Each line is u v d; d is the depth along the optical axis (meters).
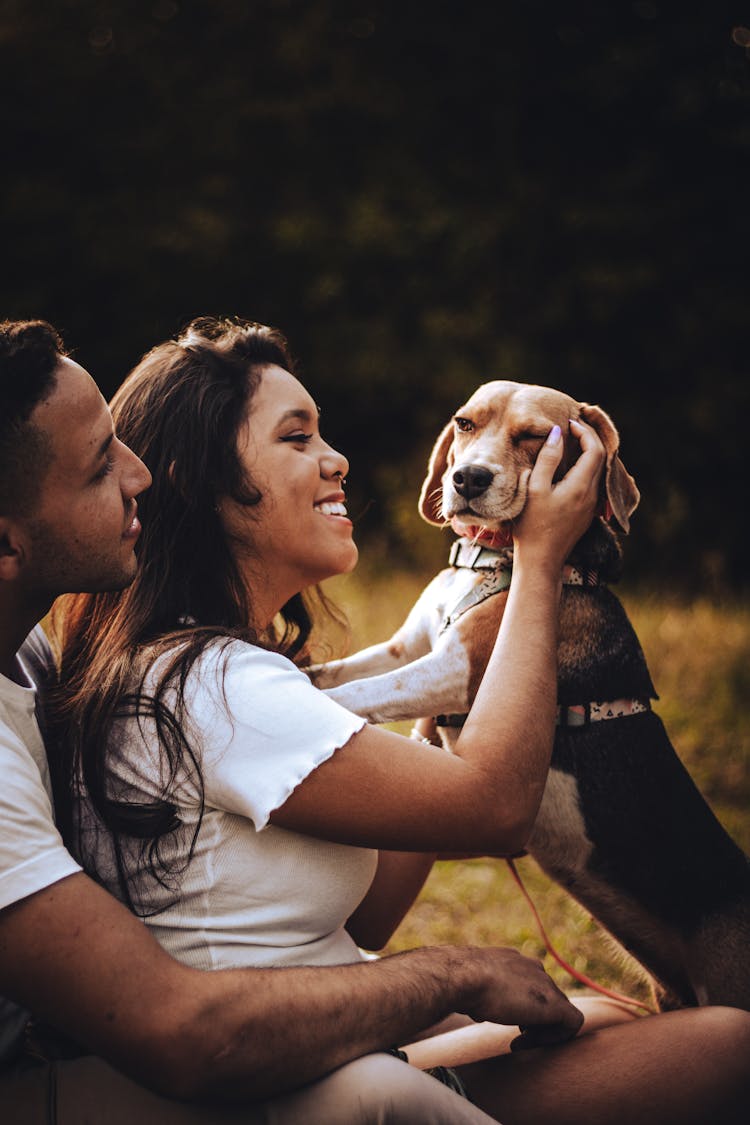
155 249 12.84
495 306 12.20
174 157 13.20
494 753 1.86
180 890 1.82
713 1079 1.94
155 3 13.45
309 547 2.12
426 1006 1.78
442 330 12.17
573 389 12.05
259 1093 1.63
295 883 1.82
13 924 1.58
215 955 1.79
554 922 3.80
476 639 2.49
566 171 12.38
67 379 1.71
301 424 2.13
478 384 11.96
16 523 1.71
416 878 2.38
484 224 12.10
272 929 1.82
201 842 1.81
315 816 1.76
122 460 1.84
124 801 1.83
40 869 1.60
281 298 12.95
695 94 11.94
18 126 13.11
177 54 13.40
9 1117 1.75
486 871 4.20
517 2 12.70
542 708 1.93
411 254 12.35
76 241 12.95
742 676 6.34
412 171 12.65
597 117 12.42
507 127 12.50
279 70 13.18
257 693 1.79
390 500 11.05
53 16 13.34
